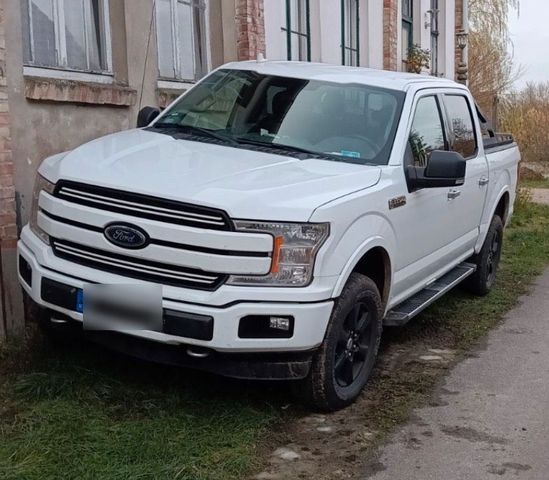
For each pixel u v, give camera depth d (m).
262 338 4.15
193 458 3.98
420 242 5.58
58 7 6.61
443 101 6.45
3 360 4.99
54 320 4.54
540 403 5.15
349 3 13.22
